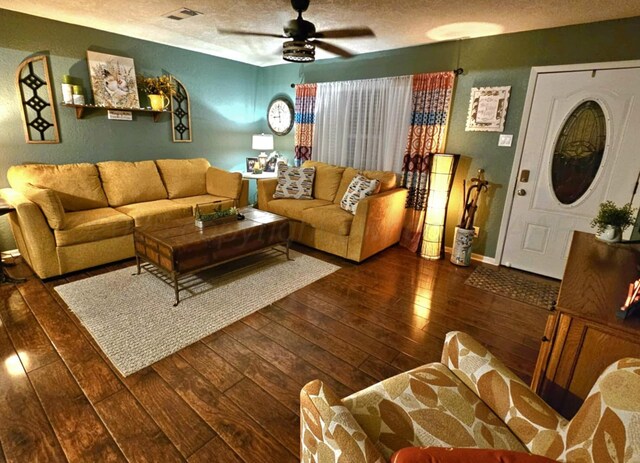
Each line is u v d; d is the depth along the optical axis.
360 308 2.62
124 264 3.22
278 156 5.23
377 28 3.12
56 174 3.25
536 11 2.58
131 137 4.01
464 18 2.80
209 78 4.64
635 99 2.70
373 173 3.98
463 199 3.68
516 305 2.74
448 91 3.55
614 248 1.91
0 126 3.09
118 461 1.34
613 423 0.75
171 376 1.81
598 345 1.15
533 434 0.98
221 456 1.38
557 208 3.19
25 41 3.10
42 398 1.63
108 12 2.97
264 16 2.96
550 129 3.11
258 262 3.43
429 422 1.06
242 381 1.80
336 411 0.90
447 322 2.47
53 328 2.19
